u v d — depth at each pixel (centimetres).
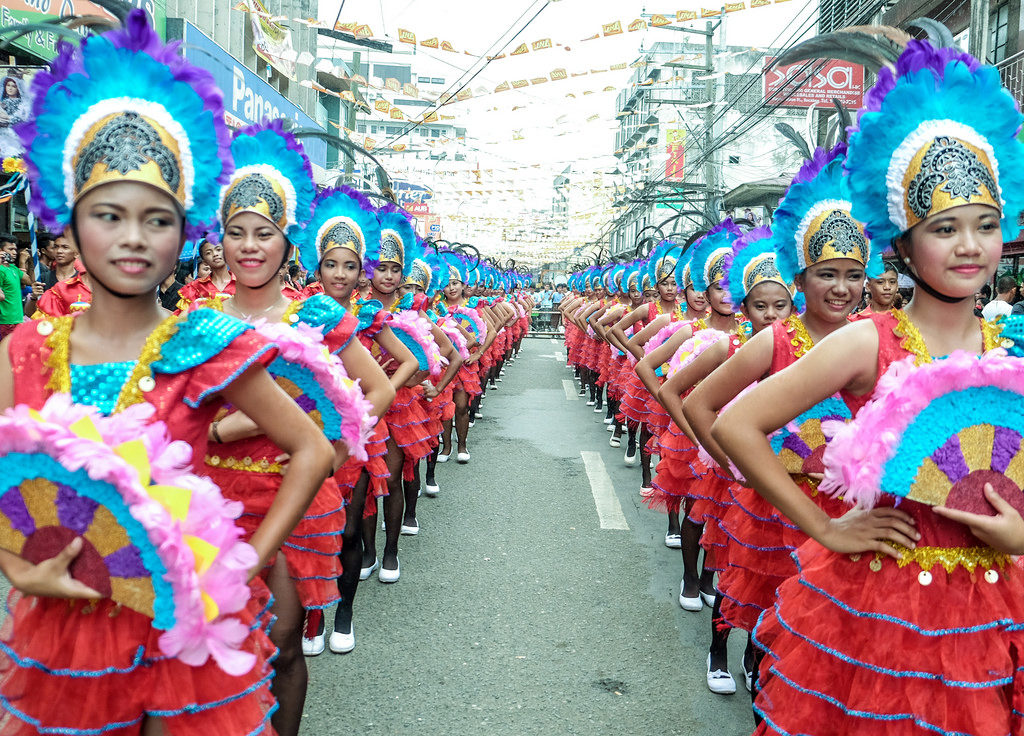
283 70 1138
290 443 193
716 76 1525
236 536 177
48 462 160
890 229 202
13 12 775
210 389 180
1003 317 202
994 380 179
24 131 183
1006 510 181
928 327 199
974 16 1121
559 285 3978
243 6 1035
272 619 219
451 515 657
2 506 166
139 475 160
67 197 178
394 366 488
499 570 531
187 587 162
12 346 184
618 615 462
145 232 176
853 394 210
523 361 2111
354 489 409
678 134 2355
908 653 186
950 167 186
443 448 865
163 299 599
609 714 354
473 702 361
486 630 438
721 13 934
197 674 182
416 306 636
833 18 1305
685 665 403
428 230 3406
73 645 174
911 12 1503
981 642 187
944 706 185
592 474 810
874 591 191
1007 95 193
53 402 162
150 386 179
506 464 854
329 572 327
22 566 170
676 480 466
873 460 183
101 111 177
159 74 182
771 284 397
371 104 1201
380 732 334
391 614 456
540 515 662
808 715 199
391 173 1948
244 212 315
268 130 326
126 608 175
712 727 346
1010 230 197
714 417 298
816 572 201
